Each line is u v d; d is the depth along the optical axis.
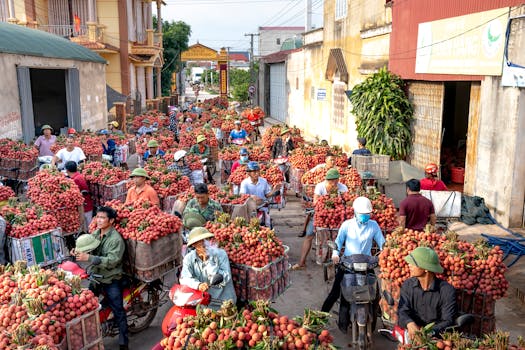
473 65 12.12
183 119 27.19
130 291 6.49
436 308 4.89
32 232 6.80
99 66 25.92
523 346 4.10
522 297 7.73
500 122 11.23
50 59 19.55
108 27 34.00
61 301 4.80
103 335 6.29
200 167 12.56
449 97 18.16
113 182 10.48
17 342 4.14
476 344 4.21
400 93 15.67
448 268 5.62
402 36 15.97
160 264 6.41
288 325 4.32
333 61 23.14
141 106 35.75
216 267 5.60
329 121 25.61
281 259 6.18
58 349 4.46
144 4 41.84
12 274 5.37
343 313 6.49
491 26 11.36
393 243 6.04
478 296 5.53
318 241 7.89
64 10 33.69
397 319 5.34
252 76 63.19
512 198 10.93
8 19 30.00
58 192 8.38
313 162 12.82
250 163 9.36
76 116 22.05
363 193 8.16
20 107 17.14
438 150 14.28
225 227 6.43
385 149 15.66
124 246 6.20
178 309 5.33
